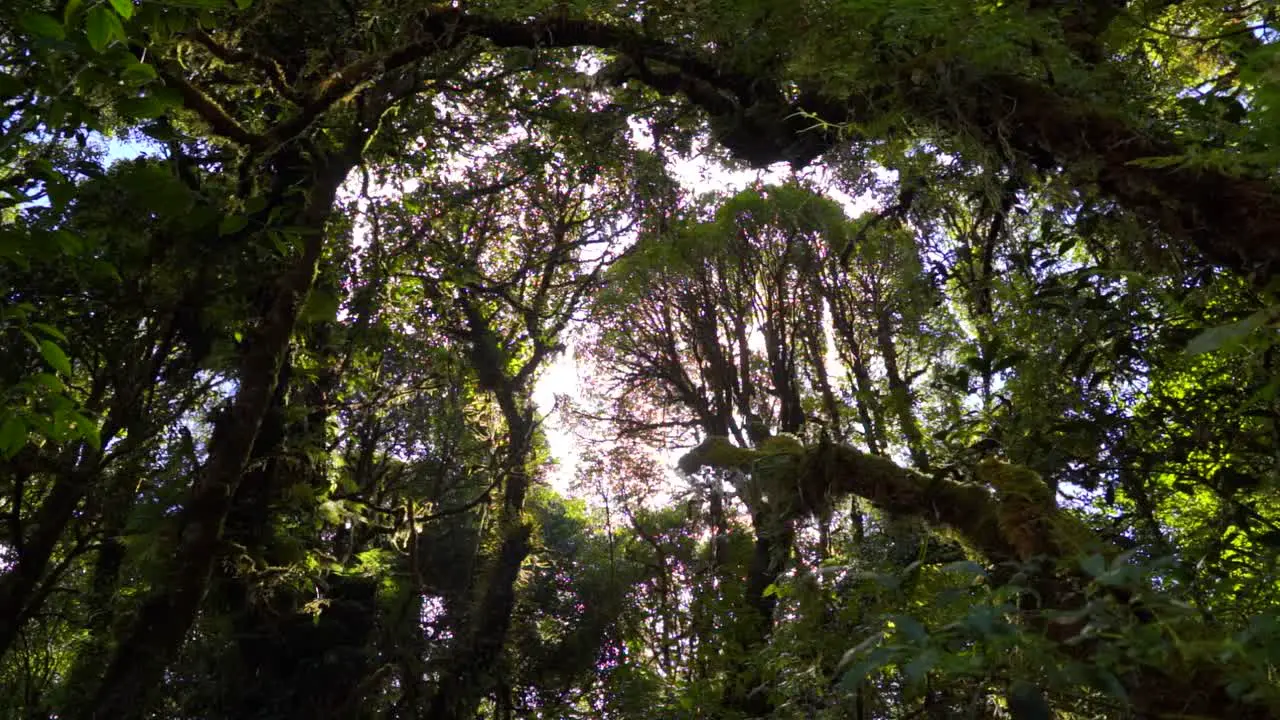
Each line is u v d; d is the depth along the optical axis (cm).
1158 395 406
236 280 587
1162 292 340
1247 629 154
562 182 1222
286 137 558
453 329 1239
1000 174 331
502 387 1248
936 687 244
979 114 299
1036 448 399
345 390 948
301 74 611
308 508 723
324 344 793
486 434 1309
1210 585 260
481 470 1316
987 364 422
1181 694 161
